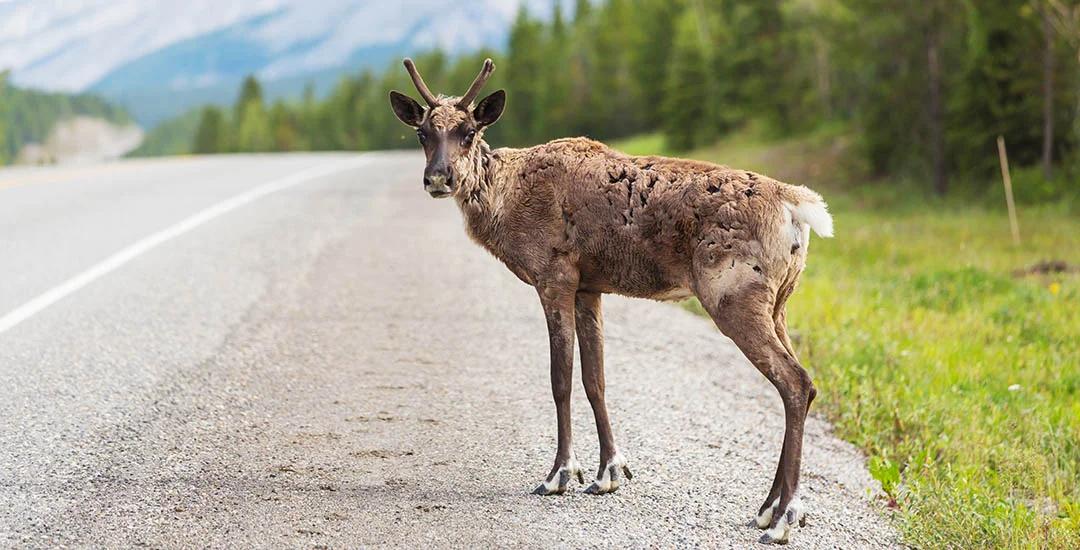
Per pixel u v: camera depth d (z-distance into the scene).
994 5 65.38
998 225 55.28
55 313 27.55
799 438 15.37
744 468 18.20
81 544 14.09
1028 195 64.38
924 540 15.51
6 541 14.10
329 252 38.22
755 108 129.12
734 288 15.81
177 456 17.62
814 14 77.69
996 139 69.25
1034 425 20.80
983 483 18.08
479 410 20.78
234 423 19.53
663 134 170.50
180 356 23.97
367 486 16.56
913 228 55.75
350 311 29.16
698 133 147.25
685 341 27.03
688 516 15.97
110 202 51.25
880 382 23.28
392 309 29.53
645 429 19.98
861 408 21.58
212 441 18.45
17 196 53.59
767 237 15.80
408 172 78.56
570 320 17.50
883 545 15.42
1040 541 15.45
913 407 21.66
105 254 36.19
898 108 76.50
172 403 20.55
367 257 37.53
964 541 15.43
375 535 14.68
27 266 33.81
